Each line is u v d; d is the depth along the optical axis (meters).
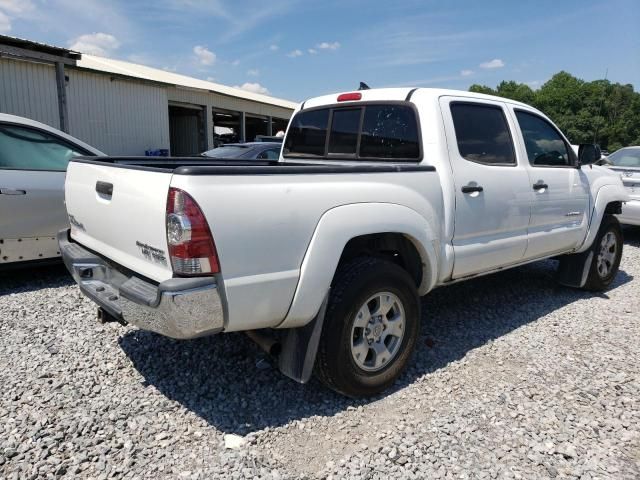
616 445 2.65
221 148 10.53
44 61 10.55
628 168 8.19
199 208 2.26
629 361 3.66
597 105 71.50
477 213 3.63
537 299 5.11
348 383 2.92
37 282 5.18
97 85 15.46
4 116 4.88
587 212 4.93
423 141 3.49
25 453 2.42
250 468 2.38
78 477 2.28
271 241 2.49
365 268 2.91
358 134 3.99
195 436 2.63
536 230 4.32
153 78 19.70
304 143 4.54
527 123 4.33
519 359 3.66
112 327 3.98
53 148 5.17
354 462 2.44
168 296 2.25
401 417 2.86
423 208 3.21
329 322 2.78
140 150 17.16
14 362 3.35
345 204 2.79
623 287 5.71
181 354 3.55
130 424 2.70
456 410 2.95
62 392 3.00
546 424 2.82
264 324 2.61
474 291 5.30
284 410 2.91
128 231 2.66
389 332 3.12
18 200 4.79
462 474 2.38
